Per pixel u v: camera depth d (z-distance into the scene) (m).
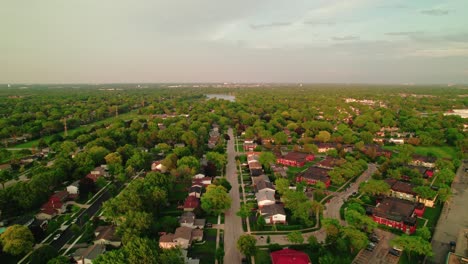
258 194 129.50
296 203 113.81
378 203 123.25
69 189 137.25
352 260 87.88
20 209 117.06
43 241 98.81
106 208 106.25
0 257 88.50
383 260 88.12
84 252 89.25
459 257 86.25
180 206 122.94
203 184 144.88
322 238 99.75
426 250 86.06
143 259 73.69
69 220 112.19
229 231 105.06
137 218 96.81
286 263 82.81
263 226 107.56
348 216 103.94
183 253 88.62
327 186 144.50
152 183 127.88
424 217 115.88
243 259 87.94
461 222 111.81
